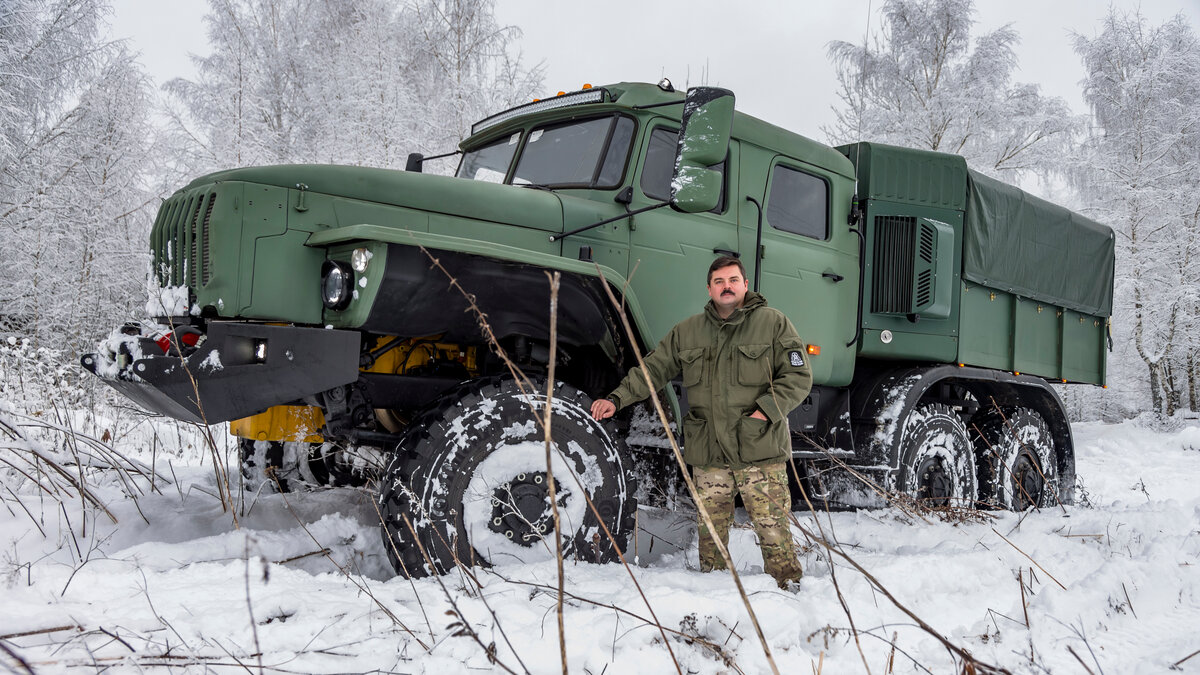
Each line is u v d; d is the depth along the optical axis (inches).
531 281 125.6
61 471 136.4
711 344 122.3
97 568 102.4
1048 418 249.4
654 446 144.6
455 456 113.6
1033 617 103.3
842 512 188.7
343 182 122.7
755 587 104.7
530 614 90.7
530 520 118.5
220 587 94.3
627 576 109.1
